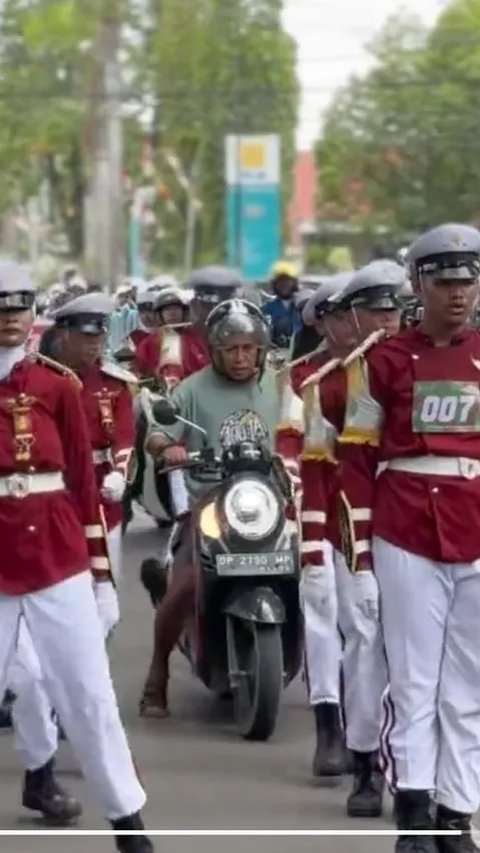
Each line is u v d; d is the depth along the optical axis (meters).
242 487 16.20
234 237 87.88
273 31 112.62
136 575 25.03
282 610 15.96
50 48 116.50
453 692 12.31
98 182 102.06
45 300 41.94
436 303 12.11
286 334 35.06
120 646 20.56
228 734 16.62
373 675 13.61
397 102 121.50
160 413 16.20
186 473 16.89
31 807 13.66
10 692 14.66
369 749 13.80
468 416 12.22
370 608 12.41
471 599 12.21
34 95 117.38
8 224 136.38
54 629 11.94
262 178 87.94
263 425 16.55
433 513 12.17
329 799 14.43
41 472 11.98
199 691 18.44
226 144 96.94
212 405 16.55
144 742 16.31
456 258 12.04
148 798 14.40
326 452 13.86
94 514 12.27
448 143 119.44
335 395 13.57
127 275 107.44
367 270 13.98
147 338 26.59
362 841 13.25
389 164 122.81
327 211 131.38
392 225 122.81
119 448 16.89
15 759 15.61
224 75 112.81
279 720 17.20
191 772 15.24
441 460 12.22
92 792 12.26
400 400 12.25
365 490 12.41
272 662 15.85
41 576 11.90
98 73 104.44
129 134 119.75
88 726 12.02
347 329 14.17
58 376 12.15
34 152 119.56
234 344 16.33
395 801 12.73
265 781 14.97
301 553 14.62
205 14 112.69
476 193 119.44
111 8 101.62
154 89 114.12
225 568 15.96
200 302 22.64
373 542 12.38
